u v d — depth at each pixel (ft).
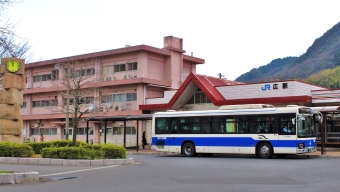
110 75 144.97
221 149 85.76
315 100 106.93
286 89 105.19
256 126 81.82
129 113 136.46
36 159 69.21
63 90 150.92
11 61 80.33
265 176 47.55
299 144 76.84
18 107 81.35
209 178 46.37
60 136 160.04
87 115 144.36
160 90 144.66
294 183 41.24
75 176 51.03
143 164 68.59
